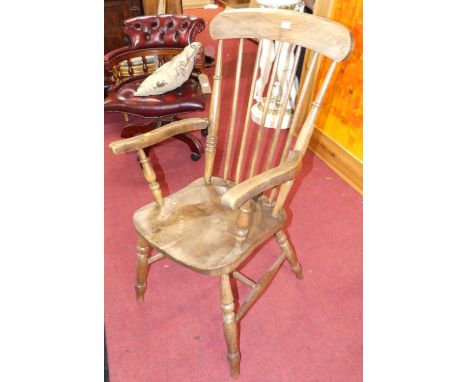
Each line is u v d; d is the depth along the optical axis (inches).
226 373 45.3
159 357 46.7
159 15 78.3
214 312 52.2
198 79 78.1
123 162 82.4
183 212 43.9
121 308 52.4
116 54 77.1
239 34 41.1
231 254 38.1
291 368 45.8
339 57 34.4
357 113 71.2
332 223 67.0
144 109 68.6
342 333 49.6
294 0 73.4
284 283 56.2
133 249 61.4
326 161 82.0
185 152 86.5
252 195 32.4
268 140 87.5
